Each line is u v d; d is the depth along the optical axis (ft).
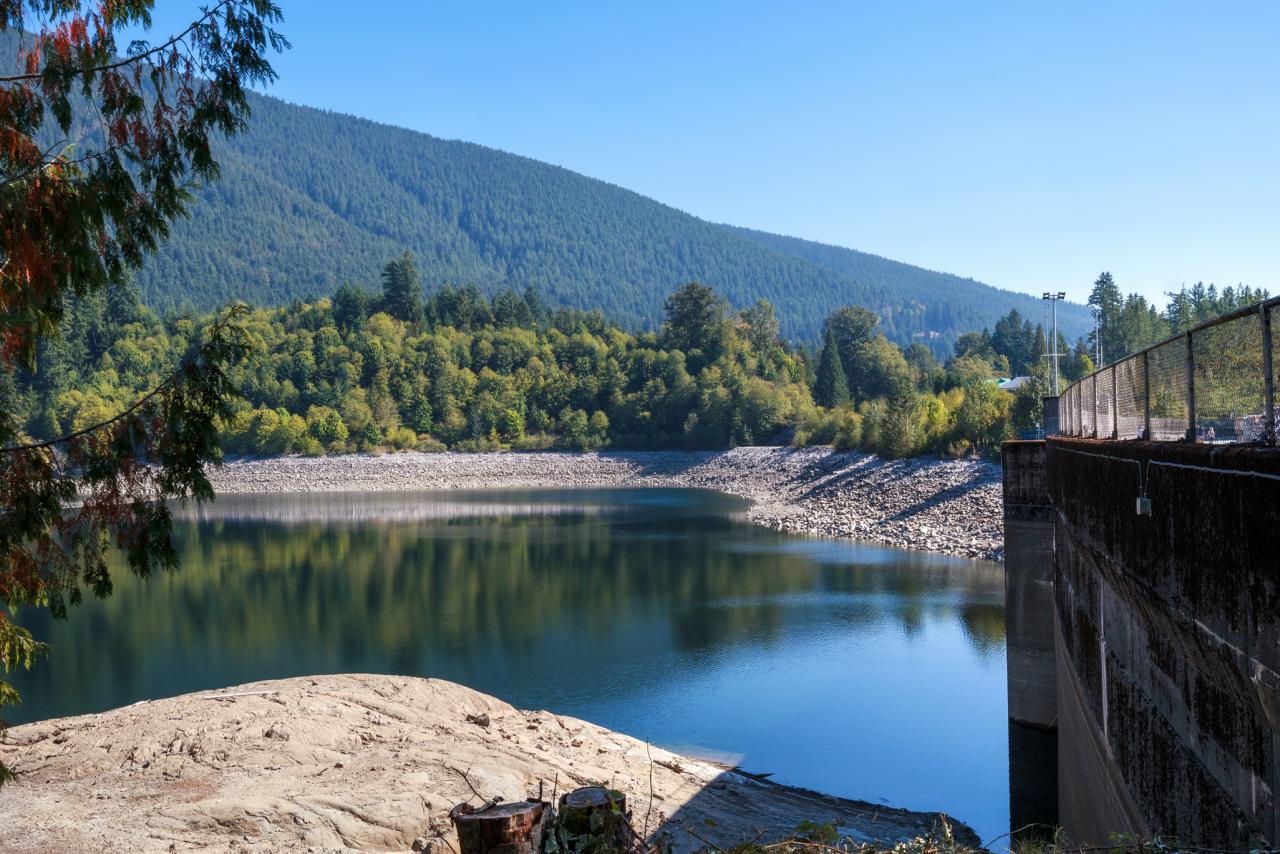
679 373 611.88
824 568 201.26
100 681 123.24
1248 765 27.86
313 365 647.97
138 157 35.37
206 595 185.78
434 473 551.59
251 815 49.93
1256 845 26.12
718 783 74.84
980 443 316.19
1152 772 39.60
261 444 586.04
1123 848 28.94
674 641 140.77
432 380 653.30
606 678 121.80
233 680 123.24
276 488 526.16
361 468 560.20
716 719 104.06
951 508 260.21
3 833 47.83
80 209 33.50
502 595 181.98
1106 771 49.39
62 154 34.91
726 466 496.23
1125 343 506.07
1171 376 39.63
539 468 554.87
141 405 36.04
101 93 34.53
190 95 35.50
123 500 35.81
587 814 27.04
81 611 170.91
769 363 636.89
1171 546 34.27
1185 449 32.07
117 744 60.59
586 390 635.25
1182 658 34.73
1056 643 80.12
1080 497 58.13
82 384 634.02
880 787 83.56
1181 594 32.99
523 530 293.02
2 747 61.72
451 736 68.28
